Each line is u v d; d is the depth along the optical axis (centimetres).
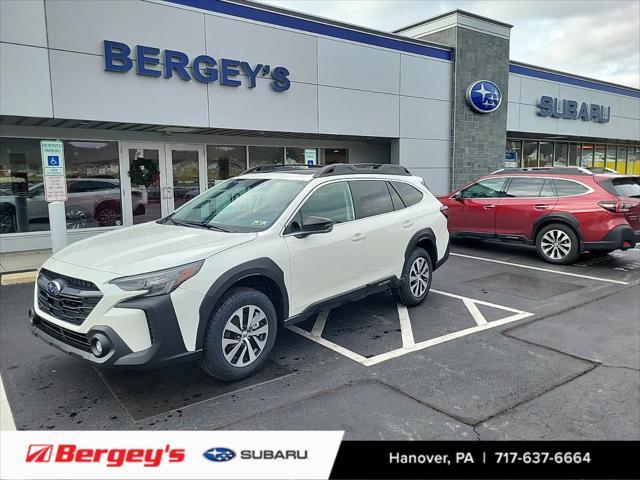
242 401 371
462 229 1029
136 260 366
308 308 457
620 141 2295
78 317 355
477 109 1503
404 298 594
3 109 798
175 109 963
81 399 377
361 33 1243
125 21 895
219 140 1223
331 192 501
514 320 566
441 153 1470
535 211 906
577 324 553
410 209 598
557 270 844
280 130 1115
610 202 827
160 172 1141
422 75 1391
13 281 757
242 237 415
